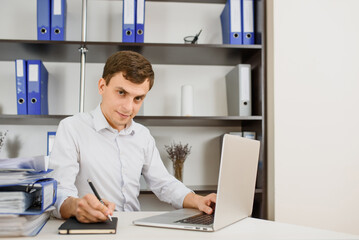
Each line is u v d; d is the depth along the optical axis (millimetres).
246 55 2145
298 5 2061
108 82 1179
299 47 2043
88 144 1461
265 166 1986
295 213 1978
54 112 2215
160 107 2299
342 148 2029
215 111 2328
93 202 864
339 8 2078
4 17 2217
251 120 2127
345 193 2012
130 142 1530
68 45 1914
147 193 1948
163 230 839
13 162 802
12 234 740
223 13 2236
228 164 844
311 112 2027
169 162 2281
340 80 2053
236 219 951
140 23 1982
